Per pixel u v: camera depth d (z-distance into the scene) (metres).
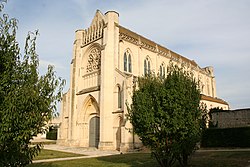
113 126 46.62
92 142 52.16
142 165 23.47
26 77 9.13
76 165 24.84
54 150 44.47
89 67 57.12
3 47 8.76
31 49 9.55
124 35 54.75
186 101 17.62
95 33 56.38
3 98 8.38
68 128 56.81
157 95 17.97
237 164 21.27
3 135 7.93
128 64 54.12
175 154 17.55
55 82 9.84
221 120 46.34
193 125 17.48
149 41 68.62
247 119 43.50
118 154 36.28
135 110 18.56
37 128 9.11
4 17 9.00
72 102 56.88
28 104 8.70
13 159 8.23
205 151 32.50
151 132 17.56
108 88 48.03
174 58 69.12
